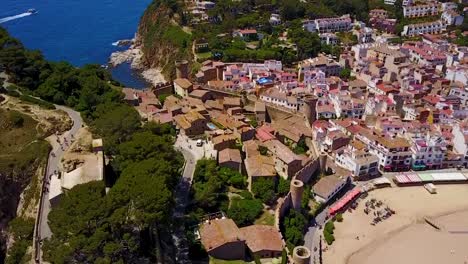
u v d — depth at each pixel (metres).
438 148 180.88
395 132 191.00
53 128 160.88
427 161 182.25
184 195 138.62
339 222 153.00
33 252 106.62
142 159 128.12
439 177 176.75
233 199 142.88
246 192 145.50
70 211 98.94
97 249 94.06
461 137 185.50
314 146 181.62
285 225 138.50
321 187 160.00
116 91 193.25
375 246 143.12
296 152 180.62
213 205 135.88
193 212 131.75
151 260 106.88
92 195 103.69
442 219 157.12
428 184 173.75
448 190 173.75
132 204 103.06
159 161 120.88
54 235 98.56
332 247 141.25
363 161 173.00
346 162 177.62
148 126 161.62
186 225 126.00
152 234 114.62
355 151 176.88
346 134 193.38
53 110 173.88
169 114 188.00
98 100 180.75
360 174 174.12
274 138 176.88
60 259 90.12
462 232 150.75
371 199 165.38
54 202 120.88
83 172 128.62
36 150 147.50
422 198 168.00
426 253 141.00
